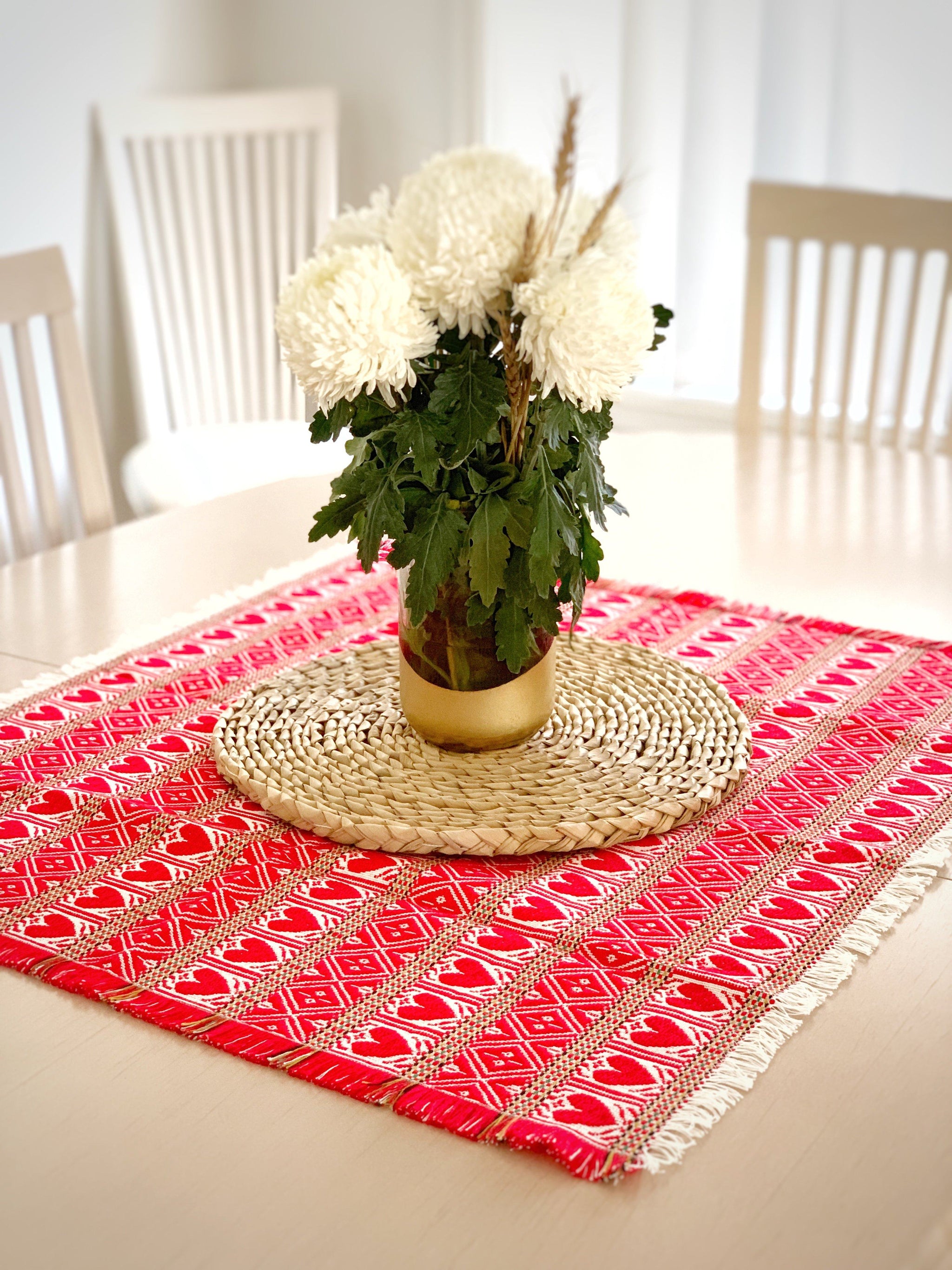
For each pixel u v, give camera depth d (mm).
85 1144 703
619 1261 629
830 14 2438
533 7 2754
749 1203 660
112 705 1160
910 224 1813
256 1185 676
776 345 2736
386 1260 632
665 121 2664
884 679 1191
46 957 835
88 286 2766
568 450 959
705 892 898
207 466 2225
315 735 1073
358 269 884
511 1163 686
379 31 2908
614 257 958
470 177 922
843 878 910
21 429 2594
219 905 887
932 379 1877
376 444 957
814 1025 780
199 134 2703
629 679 1167
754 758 1067
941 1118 713
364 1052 755
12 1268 632
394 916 875
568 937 852
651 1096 720
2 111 2486
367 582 1430
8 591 1408
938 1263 614
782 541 1498
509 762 1039
